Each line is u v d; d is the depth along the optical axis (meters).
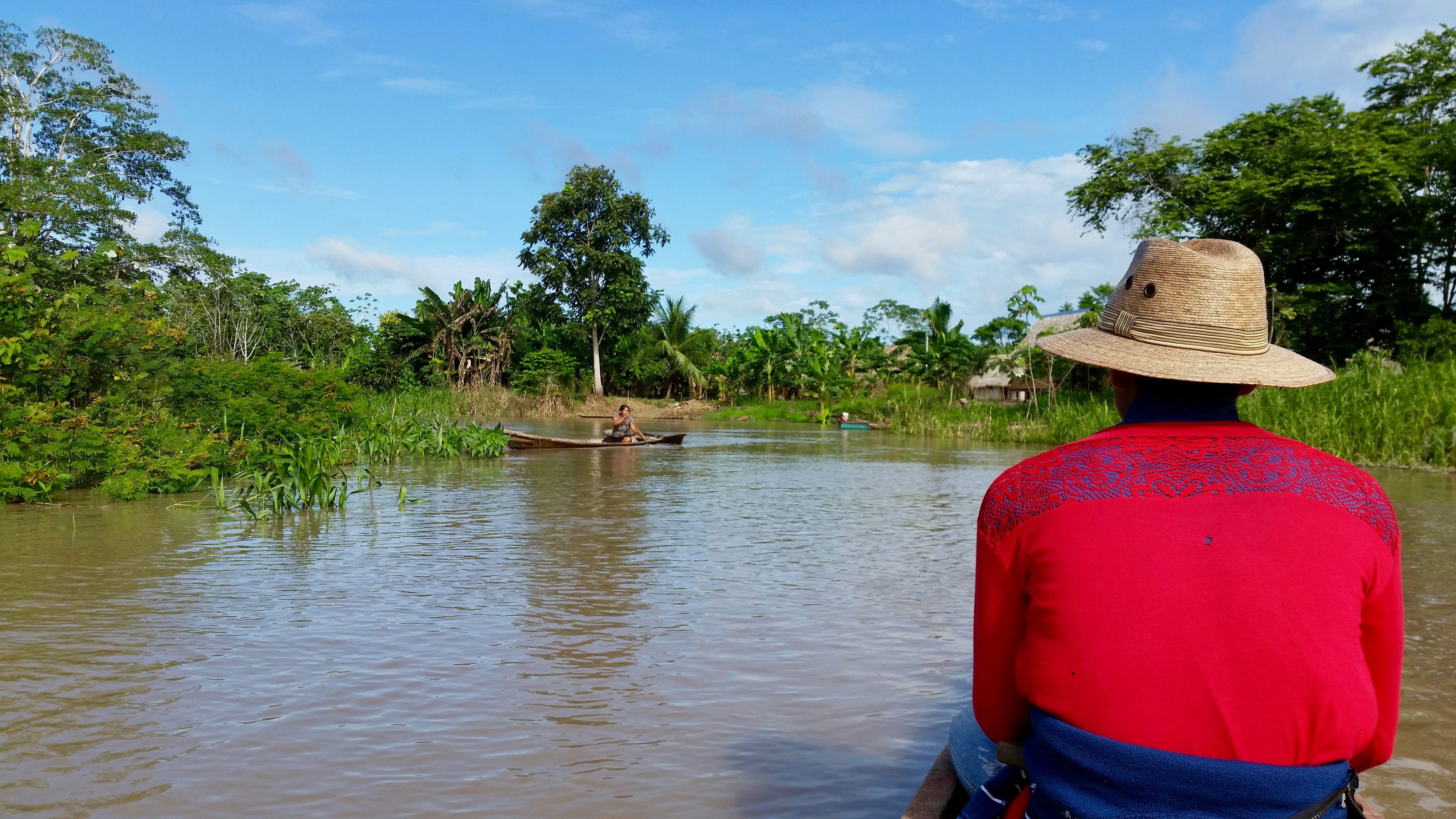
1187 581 1.47
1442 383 15.55
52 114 31.06
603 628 4.72
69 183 27.41
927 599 5.37
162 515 8.56
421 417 23.89
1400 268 29.80
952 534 7.76
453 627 4.72
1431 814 2.68
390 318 41.97
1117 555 1.50
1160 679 1.46
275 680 3.90
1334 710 1.43
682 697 3.72
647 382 51.03
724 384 52.06
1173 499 1.53
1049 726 1.56
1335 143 27.38
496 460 15.49
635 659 4.20
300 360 42.00
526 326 45.62
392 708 3.59
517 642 4.46
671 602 5.27
